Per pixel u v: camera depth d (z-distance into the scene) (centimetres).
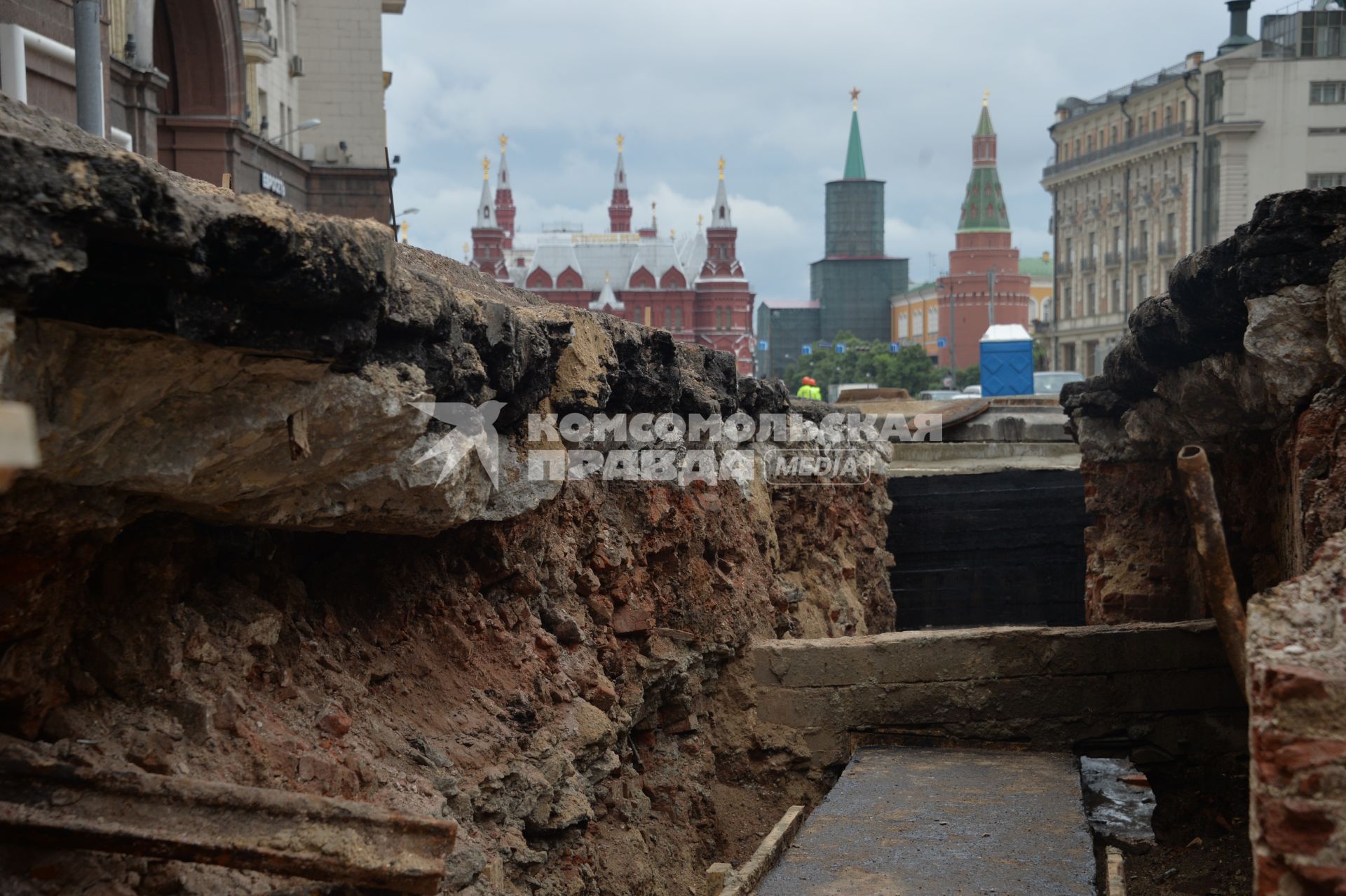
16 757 424
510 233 18925
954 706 1157
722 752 1135
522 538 818
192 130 2773
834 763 1149
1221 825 1099
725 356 1293
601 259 16312
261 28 3325
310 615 639
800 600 1447
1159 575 1664
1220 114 6725
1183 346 1145
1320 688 374
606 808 834
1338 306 795
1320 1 6831
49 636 461
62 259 358
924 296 17188
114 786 423
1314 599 438
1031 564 2306
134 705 490
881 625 2005
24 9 1448
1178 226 7288
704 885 945
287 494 535
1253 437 1269
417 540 728
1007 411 2559
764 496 1419
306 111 3997
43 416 395
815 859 819
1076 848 834
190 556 543
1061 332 9044
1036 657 1159
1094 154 8288
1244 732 1151
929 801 955
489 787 641
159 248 379
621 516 1009
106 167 362
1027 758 1108
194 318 405
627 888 789
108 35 1906
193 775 471
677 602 1087
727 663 1164
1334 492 805
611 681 908
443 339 555
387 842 430
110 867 419
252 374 454
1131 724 1155
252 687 550
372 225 461
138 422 439
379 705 633
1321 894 365
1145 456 1673
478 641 749
